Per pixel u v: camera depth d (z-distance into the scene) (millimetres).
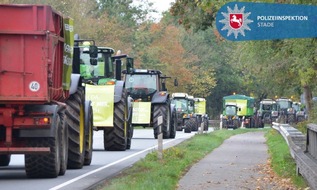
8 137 31578
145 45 150375
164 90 81750
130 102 57781
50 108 32031
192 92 173375
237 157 50219
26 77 30938
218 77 190375
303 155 32406
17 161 42562
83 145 39312
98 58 56375
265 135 97562
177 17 61625
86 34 117125
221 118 144500
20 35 30875
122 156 48781
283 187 30609
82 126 39594
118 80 57031
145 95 78000
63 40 33469
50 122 31781
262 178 34500
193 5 58562
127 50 133250
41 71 30938
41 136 31812
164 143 66188
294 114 162875
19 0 93188
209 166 41594
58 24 32438
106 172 36875
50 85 31078
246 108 168875
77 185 30516
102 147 58594
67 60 34938
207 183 31969
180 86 154250
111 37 128625
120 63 57719
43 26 30812
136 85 78312
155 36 152375
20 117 31578
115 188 27031
